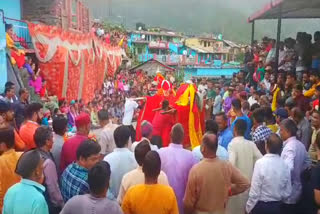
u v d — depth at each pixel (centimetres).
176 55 4044
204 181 341
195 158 409
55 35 1170
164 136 717
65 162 398
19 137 432
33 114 466
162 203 293
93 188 261
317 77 824
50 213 341
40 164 282
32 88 995
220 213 347
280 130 440
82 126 412
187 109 736
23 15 1380
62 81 1211
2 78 848
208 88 1254
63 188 331
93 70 1689
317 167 337
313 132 516
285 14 1272
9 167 342
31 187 275
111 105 1669
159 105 801
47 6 1385
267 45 1358
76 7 1644
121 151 382
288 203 411
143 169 300
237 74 1427
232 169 359
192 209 353
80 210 257
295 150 417
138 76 2664
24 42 1085
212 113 1143
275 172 377
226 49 4650
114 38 2628
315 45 1096
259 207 380
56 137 423
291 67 1125
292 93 743
